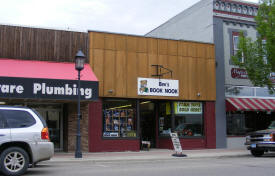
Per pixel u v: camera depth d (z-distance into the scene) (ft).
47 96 51.67
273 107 72.43
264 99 75.46
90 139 60.49
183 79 68.33
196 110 69.87
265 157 55.16
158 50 66.85
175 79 67.62
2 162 31.17
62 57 60.39
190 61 69.41
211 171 36.14
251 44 66.39
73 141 59.82
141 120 71.31
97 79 58.59
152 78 65.62
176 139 54.95
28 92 50.72
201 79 69.97
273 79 75.56
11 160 31.65
